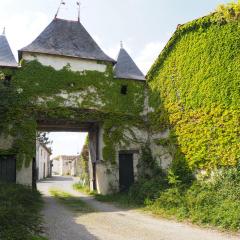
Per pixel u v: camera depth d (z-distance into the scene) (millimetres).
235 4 14828
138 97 21250
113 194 19375
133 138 20594
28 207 12680
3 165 17953
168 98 18688
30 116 18688
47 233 9359
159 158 19062
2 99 17609
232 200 12203
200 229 10305
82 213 13578
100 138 20859
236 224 10102
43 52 19594
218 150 14648
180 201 13500
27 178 17969
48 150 56562
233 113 14227
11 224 7539
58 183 37594
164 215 12930
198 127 15930
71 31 22016
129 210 14578
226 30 15148
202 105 15859
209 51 15828
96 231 9867
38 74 19359
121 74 21625
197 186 14758
